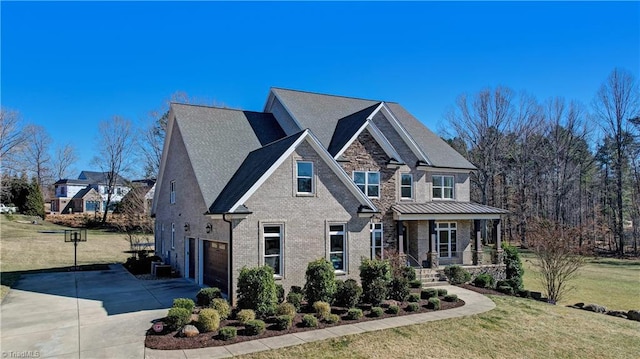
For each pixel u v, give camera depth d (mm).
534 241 22719
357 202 19438
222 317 13969
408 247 27609
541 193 54125
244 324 13320
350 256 19062
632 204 50656
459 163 29766
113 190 65750
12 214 61188
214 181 20375
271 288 14695
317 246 18344
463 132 56812
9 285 21234
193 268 23031
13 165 62688
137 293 19172
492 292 21047
